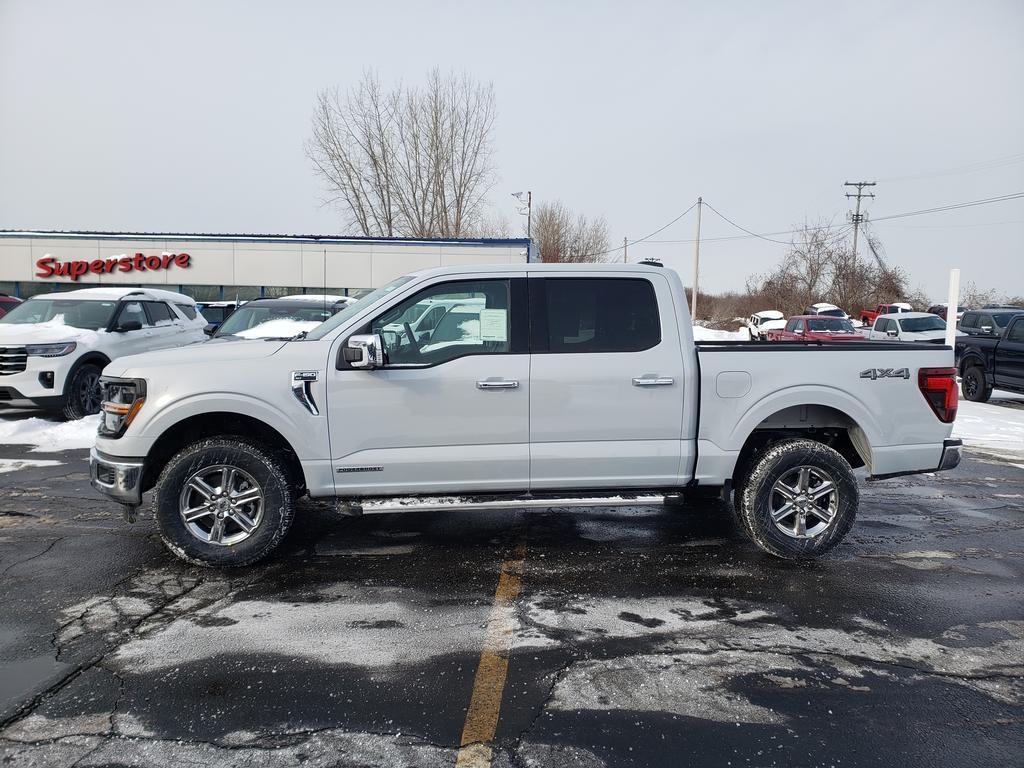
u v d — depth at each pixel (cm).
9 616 374
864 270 4600
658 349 448
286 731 273
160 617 374
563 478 450
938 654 340
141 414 423
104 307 1038
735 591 415
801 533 464
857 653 340
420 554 475
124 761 253
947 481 708
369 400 431
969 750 264
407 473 438
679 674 319
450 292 443
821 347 466
